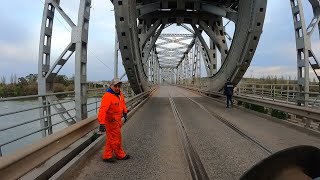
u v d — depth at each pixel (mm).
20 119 11258
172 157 7996
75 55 10875
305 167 2199
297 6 16797
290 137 10688
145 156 8125
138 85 27188
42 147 6105
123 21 19953
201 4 32531
